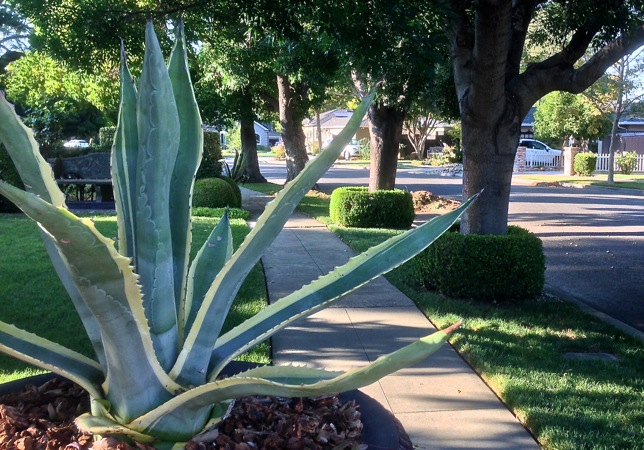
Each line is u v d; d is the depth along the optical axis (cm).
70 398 245
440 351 548
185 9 826
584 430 392
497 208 742
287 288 750
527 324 627
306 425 224
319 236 1172
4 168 1434
